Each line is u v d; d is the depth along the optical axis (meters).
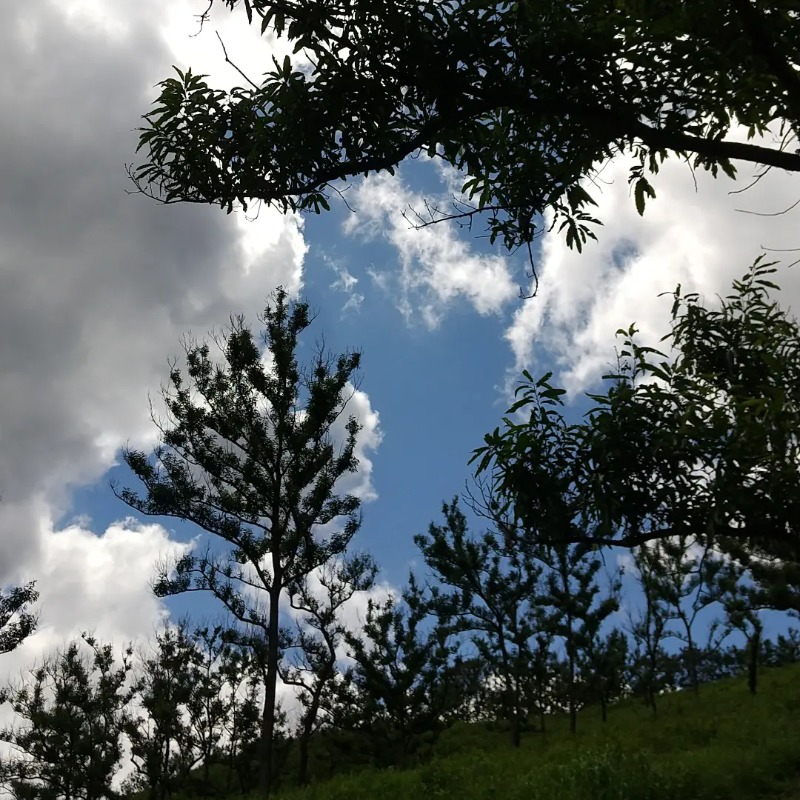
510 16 3.36
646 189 3.76
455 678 23.27
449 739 27.39
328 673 21.98
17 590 20.73
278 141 3.61
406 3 3.37
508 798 10.20
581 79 3.32
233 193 3.78
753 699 18.36
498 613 21.12
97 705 25.94
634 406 4.96
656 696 26.77
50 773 24.81
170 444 17.92
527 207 3.85
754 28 2.99
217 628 24.19
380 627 22.22
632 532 5.00
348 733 22.59
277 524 17.84
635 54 3.31
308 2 3.37
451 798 11.15
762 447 4.45
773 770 9.38
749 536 4.80
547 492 5.09
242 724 22.30
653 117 3.33
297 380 18.41
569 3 3.45
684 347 5.73
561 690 23.02
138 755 23.25
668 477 4.81
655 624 22.50
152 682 25.08
